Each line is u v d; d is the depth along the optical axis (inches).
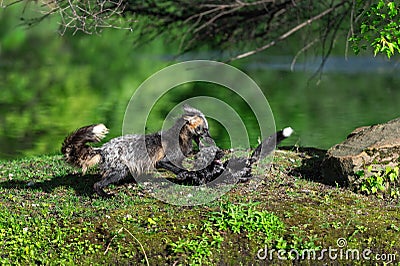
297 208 562.9
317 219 544.7
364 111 1296.8
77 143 588.7
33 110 1339.8
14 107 1378.0
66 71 1956.2
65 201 588.7
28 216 553.6
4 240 519.8
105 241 518.6
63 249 510.0
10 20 2320.4
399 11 665.0
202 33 996.6
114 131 1072.2
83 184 641.6
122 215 552.1
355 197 590.6
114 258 505.0
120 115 1268.5
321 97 1503.4
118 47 2261.3
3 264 494.9
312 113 1282.0
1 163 745.6
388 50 630.5
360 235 524.4
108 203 580.1
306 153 740.0
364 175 597.0
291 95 1534.2
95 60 2170.3
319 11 974.4
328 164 626.5
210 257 504.4
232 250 510.9
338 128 1108.5
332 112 1290.6
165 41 1040.8
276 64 2043.6
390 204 579.5
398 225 536.4
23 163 739.4
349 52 2133.4
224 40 1023.0
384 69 1950.1
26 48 2364.7
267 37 1020.5
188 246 506.9
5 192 615.5
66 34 1678.2
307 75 1854.1
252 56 2145.7
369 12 673.0
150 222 534.9
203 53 1504.7
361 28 665.0
